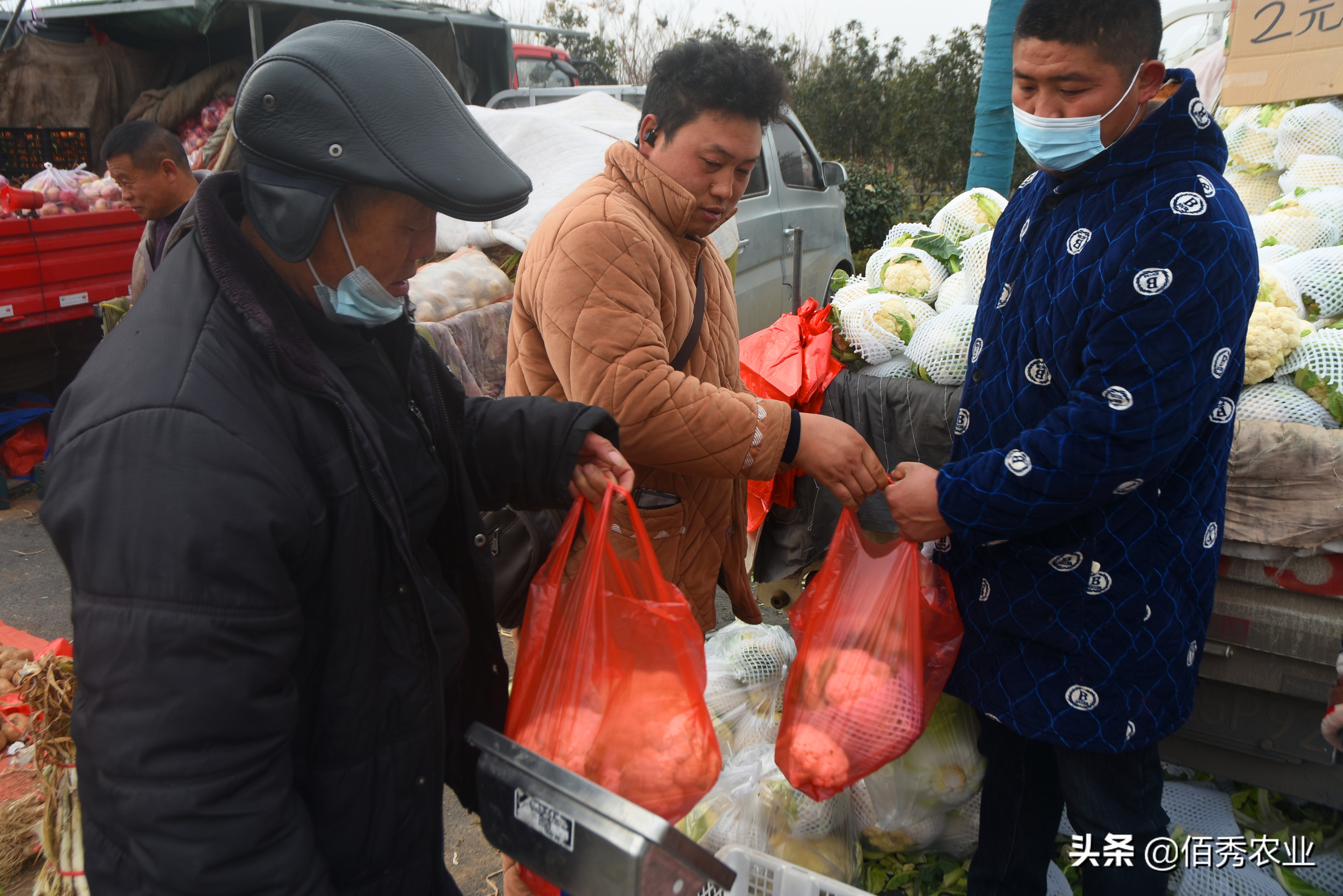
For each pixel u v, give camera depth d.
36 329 4.72
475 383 3.83
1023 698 1.49
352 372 1.00
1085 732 1.45
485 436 1.29
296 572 0.90
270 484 0.83
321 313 0.98
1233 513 1.72
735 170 1.65
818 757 1.38
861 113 12.11
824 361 2.22
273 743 0.85
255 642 0.82
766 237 5.51
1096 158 1.33
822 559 2.26
